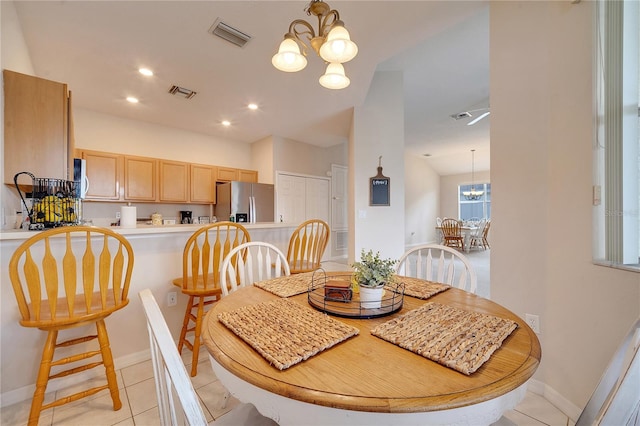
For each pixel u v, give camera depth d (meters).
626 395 0.56
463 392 0.60
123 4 1.85
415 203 9.08
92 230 1.35
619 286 1.27
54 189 1.89
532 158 1.67
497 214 1.84
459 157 8.58
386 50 2.44
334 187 6.19
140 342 1.96
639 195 1.26
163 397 0.64
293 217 5.32
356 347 0.79
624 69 1.30
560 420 1.45
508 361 0.71
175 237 2.12
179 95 3.30
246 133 4.90
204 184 4.68
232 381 0.73
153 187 4.14
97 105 3.61
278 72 2.76
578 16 1.46
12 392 1.53
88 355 1.46
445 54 3.30
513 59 1.76
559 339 1.54
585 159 1.42
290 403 0.64
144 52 2.41
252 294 1.27
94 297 1.58
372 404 0.57
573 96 1.48
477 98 4.48
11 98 1.79
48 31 2.11
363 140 3.71
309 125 4.44
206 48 2.36
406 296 1.23
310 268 2.33
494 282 1.85
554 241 1.57
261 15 1.98
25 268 1.23
